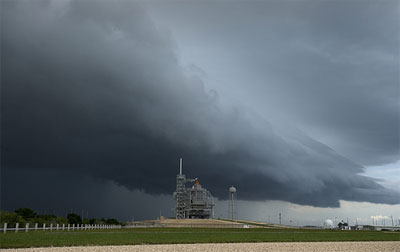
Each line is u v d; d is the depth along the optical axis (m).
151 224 158.00
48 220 109.06
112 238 53.28
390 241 57.50
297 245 45.97
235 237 60.84
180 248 39.50
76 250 35.72
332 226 198.38
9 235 54.53
